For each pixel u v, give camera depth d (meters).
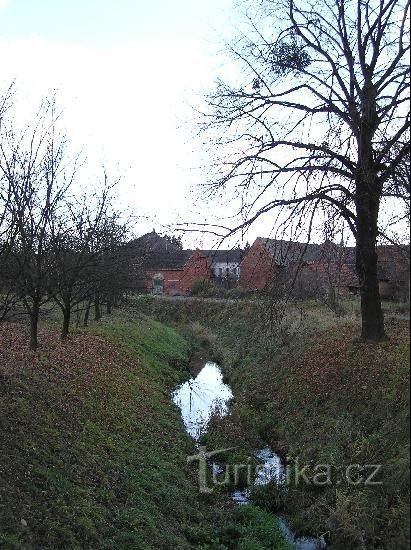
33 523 6.61
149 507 8.51
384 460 8.55
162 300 39.25
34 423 9.30
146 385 16.28
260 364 19.08
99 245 17.19
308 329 18.59
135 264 25.38
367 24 12.38
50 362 13.65
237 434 12.95
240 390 17.69
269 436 13.08
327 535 8.24
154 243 21.14
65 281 15.12
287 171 12.05
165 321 35.66
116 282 21.25
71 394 11.73
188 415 15.49
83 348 16.98
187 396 17.72
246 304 29.95
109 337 20.25
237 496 10.32
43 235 13.12
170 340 26.95
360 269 13.65
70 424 10.19
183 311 36.34
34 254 13.48
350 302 23.64
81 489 8.02
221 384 19.97
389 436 9.02
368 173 11.71
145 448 11.02
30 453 8.20
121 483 8.97
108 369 15.53
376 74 12.26
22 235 10.98
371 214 12.63
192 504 9.50
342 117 11.93
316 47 12.94
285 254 12.57
